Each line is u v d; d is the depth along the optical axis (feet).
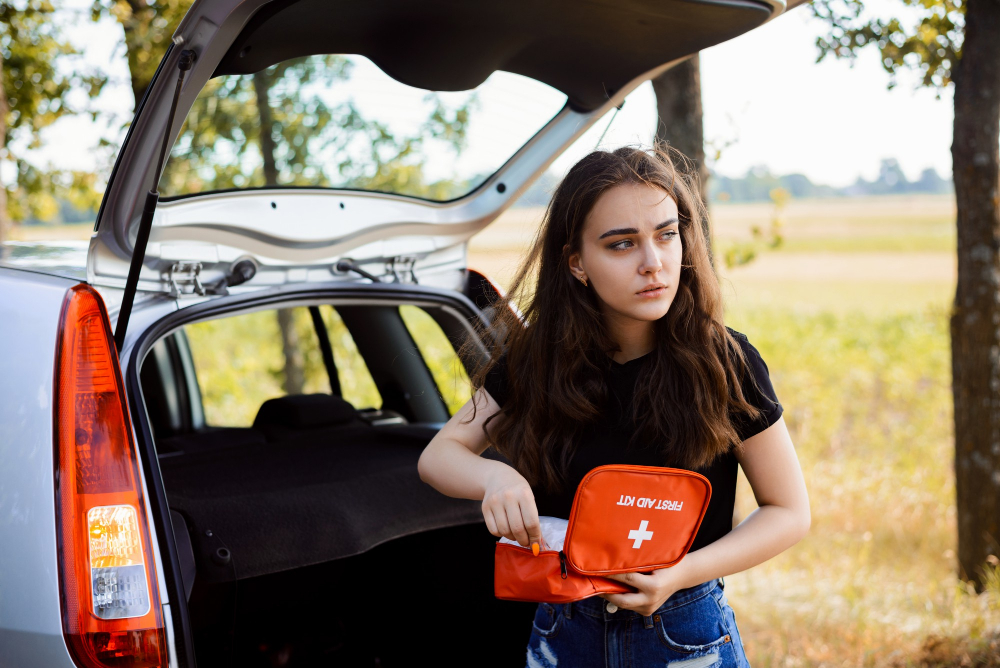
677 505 4.13
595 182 4.27
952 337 12.07
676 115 12.10
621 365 4.65
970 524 11.84
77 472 4.29
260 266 6.84
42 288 4.75
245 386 23.40
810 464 21.11
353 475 6.89
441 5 5.30
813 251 117.70
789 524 4.52
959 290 11.87
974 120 11.43
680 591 4.61
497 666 7.16
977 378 11.69
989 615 10.55
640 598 4.24
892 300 71.61
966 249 11.71
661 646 4.59
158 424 9.67
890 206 162.40
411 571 7.38
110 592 4.17
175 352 9.96
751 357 4.64
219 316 6.44
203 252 6.41
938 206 159.63
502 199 7.57
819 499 17.62
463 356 7.63
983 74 11.32
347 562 7.07
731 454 4.68
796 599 12.23
